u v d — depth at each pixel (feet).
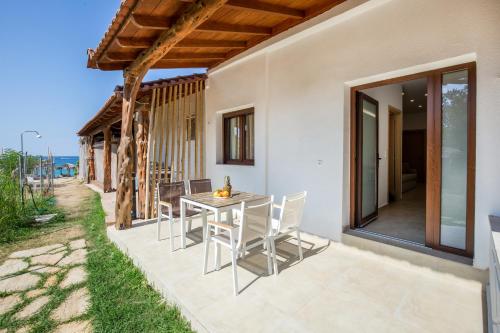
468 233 8.00
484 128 7.43
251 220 7.63
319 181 11.68
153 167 15.88
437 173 8.69
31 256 11.04
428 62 8.38
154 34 10.25
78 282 8.77
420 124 31.24
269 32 13.25
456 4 7.81
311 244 11.28
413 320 6.13
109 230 13.46
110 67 13.01
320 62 11.43
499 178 7.22
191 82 17.57
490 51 7.29
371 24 9.68
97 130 34.01
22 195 17.78
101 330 6.31
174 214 11.62
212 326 5.89
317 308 6.61
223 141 18.06
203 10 7.84
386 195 17.76
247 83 15.11
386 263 9.30
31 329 6.47
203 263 9.09
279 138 13.44
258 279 8.13
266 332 5.72
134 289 8.32
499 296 4.21
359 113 11.32
